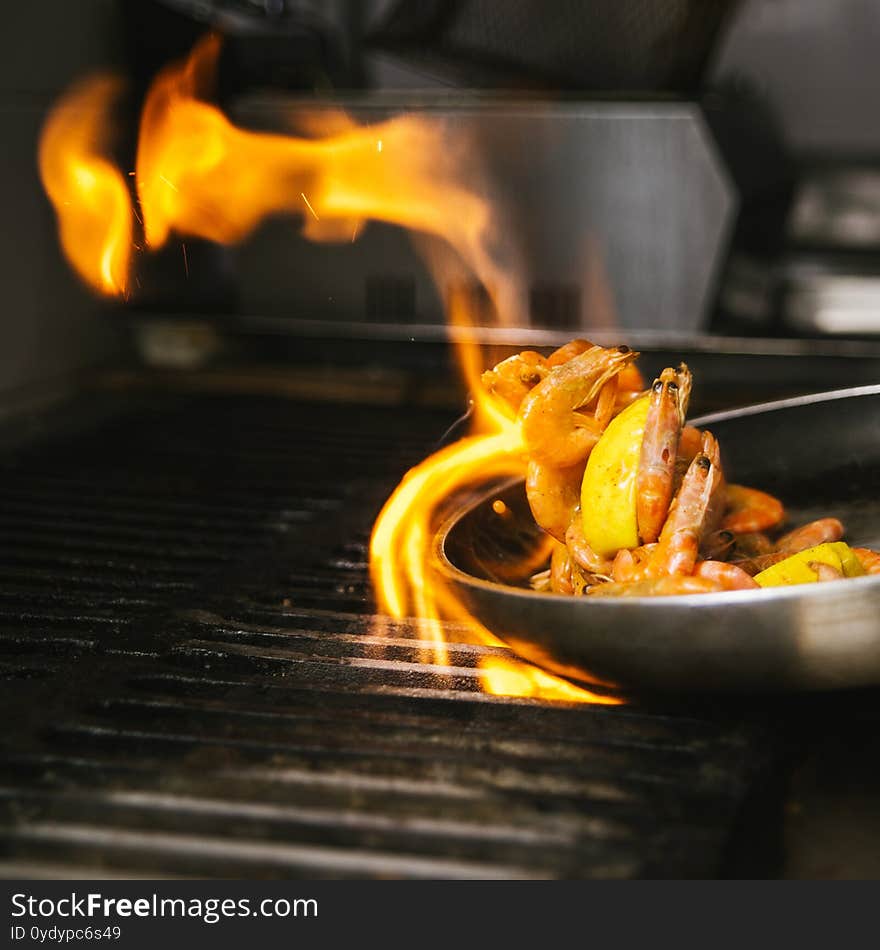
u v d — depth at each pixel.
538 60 1.67
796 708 0.88
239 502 1.27
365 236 1.68
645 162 1.55
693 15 1.57
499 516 1.00
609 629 0.84
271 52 1.79
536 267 1.62
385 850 0.79
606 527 0.90
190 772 0.84
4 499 1.28
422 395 1.64
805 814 0.83
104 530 1.20
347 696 0.92
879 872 0.79
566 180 1.58
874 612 0.82
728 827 0.80
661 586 0.86
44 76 1.56
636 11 1.59
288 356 1.76
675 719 0.88
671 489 0.90
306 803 0.82
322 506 1.25
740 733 0.86
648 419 0.90
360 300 1.70
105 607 1.05
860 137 1.88
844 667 0.83
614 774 0.83
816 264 1.81
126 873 0.78
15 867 0.79
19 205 1.56
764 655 0.83
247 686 0.93
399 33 1.67
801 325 1.70
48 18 1.56
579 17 1.61
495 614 0.87
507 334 1.64
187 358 1.79
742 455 1.07
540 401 0.93
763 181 1.70
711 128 1.55
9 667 0.96
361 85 1.98
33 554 1.15
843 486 1.05
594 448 0.93
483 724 0.88
